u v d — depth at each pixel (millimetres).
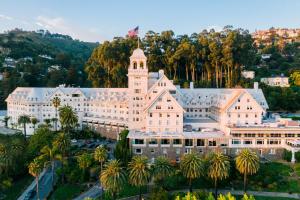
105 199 123188
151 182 129375
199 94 187125
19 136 182000
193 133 150875
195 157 119938
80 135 193875
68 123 175625
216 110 172375
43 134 164500
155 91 169000
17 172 145125
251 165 120125
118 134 182875
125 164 142000
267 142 148125
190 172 118125
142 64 170375
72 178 137250
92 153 151750
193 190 125938
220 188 128125
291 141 145250
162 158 123000
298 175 132875
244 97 156875
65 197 127938
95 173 139000
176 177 126688
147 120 156875
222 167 118000
